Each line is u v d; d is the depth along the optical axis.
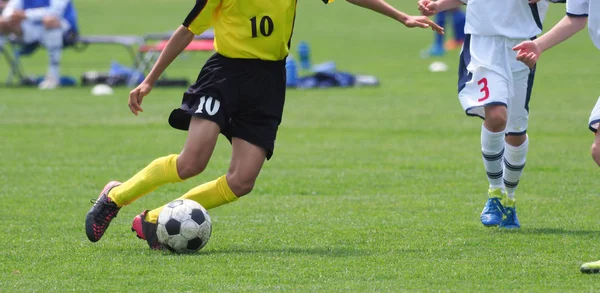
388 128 47.66
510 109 23.52
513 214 24.16
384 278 18.42
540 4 23.30
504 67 23.08
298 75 77.00
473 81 23.12
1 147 40.25
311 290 17.41
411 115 52.97
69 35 68.38
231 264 19.70
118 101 59.16
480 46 23.25
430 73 79.69
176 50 21.23
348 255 20.69
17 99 59.75
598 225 24.38
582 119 50.53
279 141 43.03
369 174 33.97
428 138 44.19
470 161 37.12
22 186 31.03
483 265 19.55
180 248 20.80
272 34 20.86
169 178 21.02
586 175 33.47
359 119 51.22
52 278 18.50
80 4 161.12
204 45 64.69
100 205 21.45
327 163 36.59
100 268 19.38
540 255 20.56
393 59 92.62
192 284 17.92
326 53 97.62
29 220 25.33
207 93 20.81
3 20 65.88
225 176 21.59
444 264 19.67
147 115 52.53
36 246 21.83
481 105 22.73
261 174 33.97
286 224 24.83
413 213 26.48
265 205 27.97
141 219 21.45
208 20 20.86
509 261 19.94
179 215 20.75
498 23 23.06
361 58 93.25
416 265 19.59
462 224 24.70
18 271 19.11
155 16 135.38
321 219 25.58
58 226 24.48
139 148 40.38
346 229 24.06
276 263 19.80
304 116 52.50
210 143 20.70
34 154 38.38
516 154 23.89
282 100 21.55
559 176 33.28
